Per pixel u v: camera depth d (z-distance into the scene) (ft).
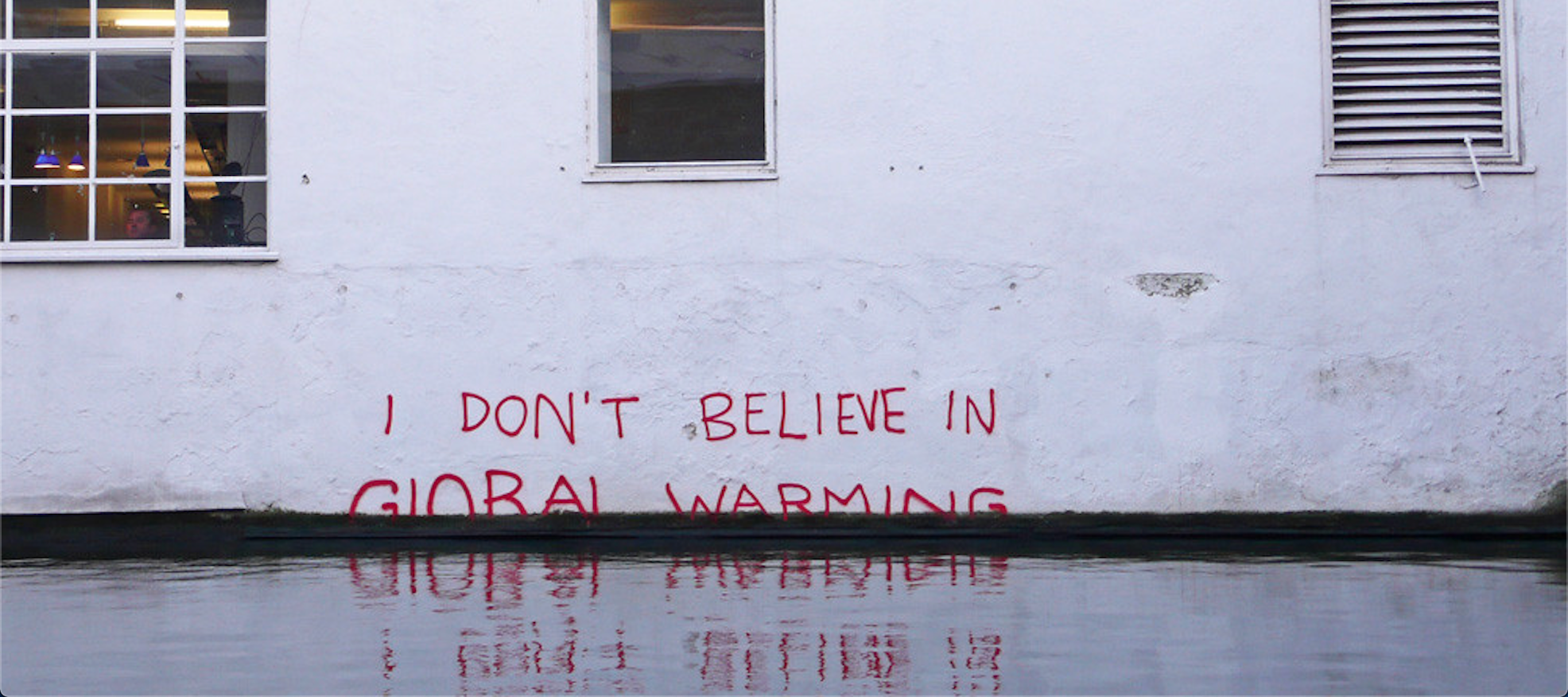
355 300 31.71
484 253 31.71
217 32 32.50
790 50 31.60
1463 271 31.09
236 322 31.73
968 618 20.77
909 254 31.42
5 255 31.78
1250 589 23.68
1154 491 31.12
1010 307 31.32
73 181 32.40
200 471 31.63
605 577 25.48
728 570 26.40
